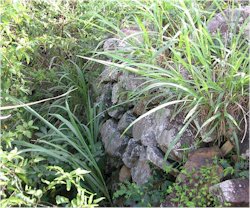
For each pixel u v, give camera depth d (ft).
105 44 11.56
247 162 7.57
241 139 7.90
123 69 9.26
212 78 8.45
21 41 9.71
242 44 9.03
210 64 8.69
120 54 10.17
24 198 7.36
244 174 7.29
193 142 8.23
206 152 7.99
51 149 9.79
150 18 9.87
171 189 7.68
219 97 7.93
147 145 8.98
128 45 10.14
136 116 9.99
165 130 8.55
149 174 8.77
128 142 9.88
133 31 11.14
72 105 12.00
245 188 7.04
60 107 10.69
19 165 7.86
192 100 8.17
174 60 8.93
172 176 8.45
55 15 13.20
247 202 6.91
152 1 10.39
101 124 11.33
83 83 11.87
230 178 7.52
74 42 12.27
